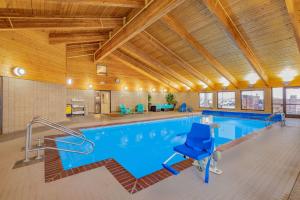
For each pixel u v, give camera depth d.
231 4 4.43
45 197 1.80
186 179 2.20
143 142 5.17
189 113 11.26
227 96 10.95
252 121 8.77
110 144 4.86
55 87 6.64
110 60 10.86
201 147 2.49
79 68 9.45
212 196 1.82
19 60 5.01
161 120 8.52
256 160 2.90
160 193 1.88
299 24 3.84
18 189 1.95
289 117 8.35
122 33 6.04
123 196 1.82
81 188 1.98
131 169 3.22
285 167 2.60
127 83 11.98
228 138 5.71
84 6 4.16
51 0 3.05
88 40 6.52
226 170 2.49
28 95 5.38
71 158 3.62
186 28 5.86
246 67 7.88
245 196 1.82
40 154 3.16
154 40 7.07
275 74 7.97
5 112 4.69
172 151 4.35
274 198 1.79
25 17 4.02
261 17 4.65
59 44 6.88
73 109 9.40
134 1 4.15
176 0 3.76
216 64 7.76
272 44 5.69
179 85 13.42
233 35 5.18
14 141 3.99
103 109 10.87
